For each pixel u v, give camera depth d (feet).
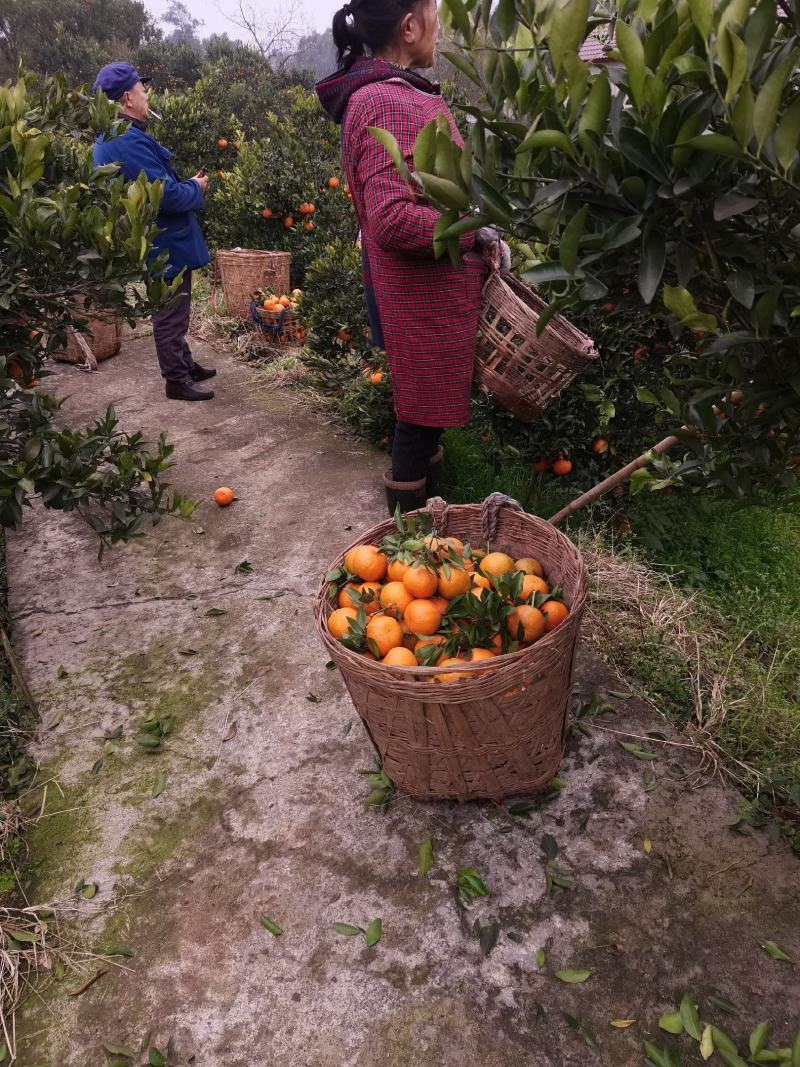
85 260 7.88
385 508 12.73
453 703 5.65
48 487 7.93
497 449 12.32
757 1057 4.91
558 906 6.26
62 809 7.54
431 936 6.11
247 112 56.29
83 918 6.48
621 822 6.96
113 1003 5.84
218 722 8.49
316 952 6.07
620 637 9.43
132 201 7.94
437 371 8.62
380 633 6.48
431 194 3.46
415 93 7.58
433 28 7.76
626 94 3.54
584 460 11.76
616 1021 5.44
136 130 13.66
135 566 11.53
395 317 8.44
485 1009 5.58
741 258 3.70
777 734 8.07
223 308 23.30
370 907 6.37
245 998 5.80
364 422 14.51
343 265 15.51
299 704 8.67
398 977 5.84
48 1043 5.63
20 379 9.23
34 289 8.13
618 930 6.05
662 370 10.82
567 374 8.38
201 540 12.12
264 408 17.15
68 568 11.54
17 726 8.54
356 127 7.59
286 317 20.21
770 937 5.94
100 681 9.21
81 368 19.57
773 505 5.45
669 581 10.76
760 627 10.07
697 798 7.17
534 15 3.51
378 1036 5.48
